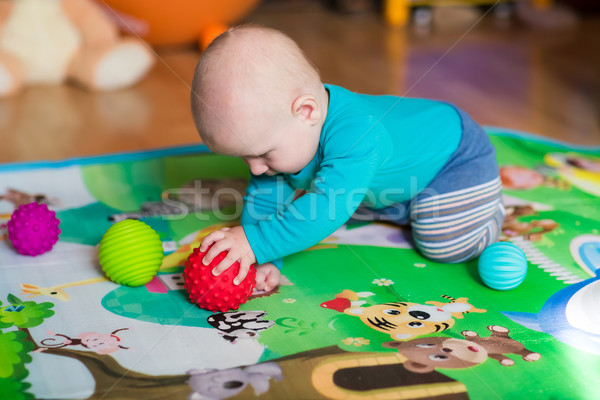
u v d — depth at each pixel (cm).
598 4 299
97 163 151
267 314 99
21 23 208
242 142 94
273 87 93
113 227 105
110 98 202
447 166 113
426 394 82
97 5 224
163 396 81
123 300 102
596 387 84
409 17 295
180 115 188
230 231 99
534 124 179
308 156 101
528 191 138
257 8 307
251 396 81
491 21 291
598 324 97
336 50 247
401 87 207
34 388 83
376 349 91
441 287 107
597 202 134
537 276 109
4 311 99
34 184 141
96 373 86
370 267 113
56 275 109
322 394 82
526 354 90
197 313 100
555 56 243
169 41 241
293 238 99
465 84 212
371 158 100
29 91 208
